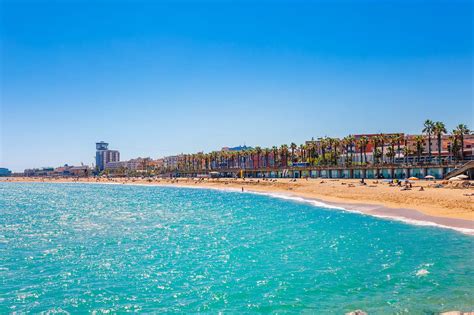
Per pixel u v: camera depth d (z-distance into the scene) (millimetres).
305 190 121312
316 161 198500
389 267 31891
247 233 50219
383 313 22406
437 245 39250
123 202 111375
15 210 92750
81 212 84938
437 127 135500
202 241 45531
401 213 62375
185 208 89062
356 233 47594
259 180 184250
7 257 39125
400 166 133750
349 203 82062
